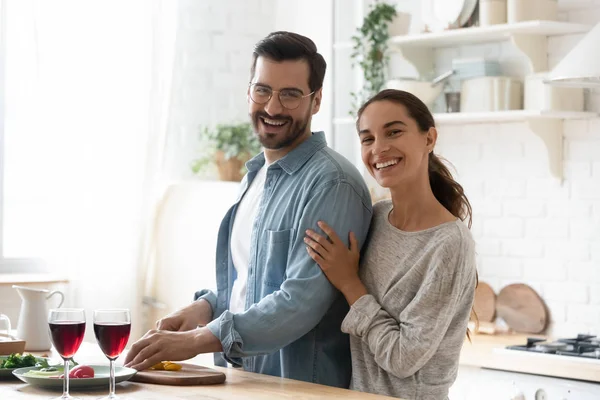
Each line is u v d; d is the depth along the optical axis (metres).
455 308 2.42
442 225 2.49
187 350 2.45
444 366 2.47
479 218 4.60
